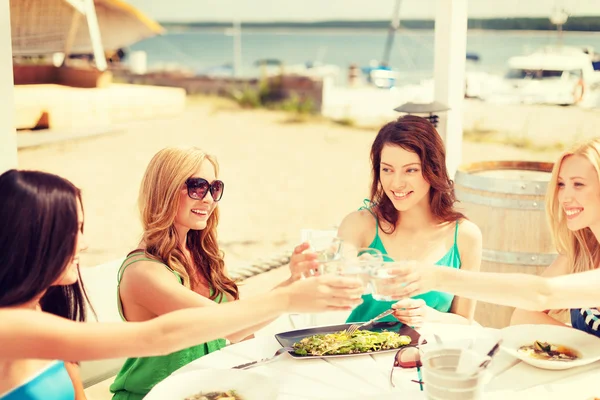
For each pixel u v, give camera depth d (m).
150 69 33.28
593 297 1.91
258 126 16.67
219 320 1.63
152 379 2.25
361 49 56.62
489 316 3.49
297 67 37.75
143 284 2.19
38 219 1.54
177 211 2.28
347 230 2.75
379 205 2.73
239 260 6.36
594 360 1.92
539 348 2.02
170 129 14.98
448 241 2.68
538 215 3.40
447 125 4.00
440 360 1.54
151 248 2.27
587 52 14.34
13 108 2.74
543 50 14.67
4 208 1.54
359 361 1.98
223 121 17.16
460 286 1.88
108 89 15.12
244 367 1.94
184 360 2.26
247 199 9.27
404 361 1.93
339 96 21.56
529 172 3.93
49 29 12.39
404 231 2.71
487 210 3.50
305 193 9.63
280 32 68.25
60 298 1.86
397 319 2.40
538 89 15.82
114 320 2.98
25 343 1.52
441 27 3.91
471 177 3.56
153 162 2.27
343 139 15.01
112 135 13.55
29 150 11.51
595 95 14.95
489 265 3.53
